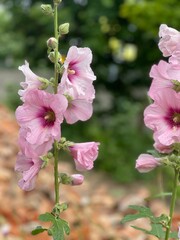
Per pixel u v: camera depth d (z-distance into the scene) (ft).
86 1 41.45
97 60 42.19
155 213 21.49
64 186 22.33
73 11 41.57
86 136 39.88
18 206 18.95
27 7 44.01
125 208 21.63
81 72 7.07
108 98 47.32
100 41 40.68
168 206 25.76
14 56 45.37
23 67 7.11
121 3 40.52
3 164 23.41
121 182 34.12
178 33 7.14
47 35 42.14
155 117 7.16
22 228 17.10
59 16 41.09
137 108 38.70
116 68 42.68
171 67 6.91
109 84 42.96
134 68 42.19
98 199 22.66
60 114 6.81
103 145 36.99
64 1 42.83
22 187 7.37
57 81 7.16
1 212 18.03
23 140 7.09
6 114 35.76
